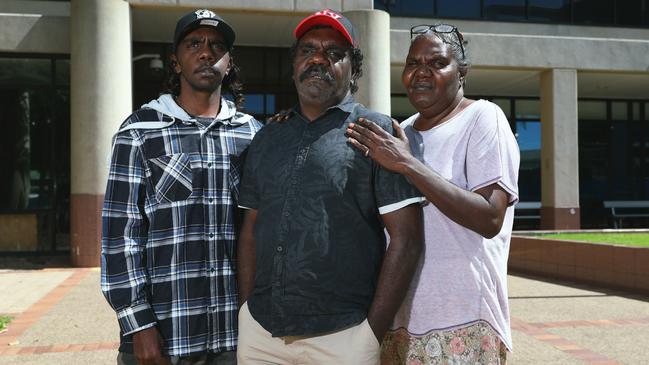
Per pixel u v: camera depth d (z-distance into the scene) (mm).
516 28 16797
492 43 14695
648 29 17500
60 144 12625
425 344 2352
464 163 2379
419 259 2371
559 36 16062
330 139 2225
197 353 2396
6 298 8031
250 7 11820
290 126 2328
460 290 2332
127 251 2330
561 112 15000
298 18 12562
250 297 2299
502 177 2275
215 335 2438
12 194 12547
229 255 2496
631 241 10812
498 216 2240
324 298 2146
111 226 2348
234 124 2604
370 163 2195
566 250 9914
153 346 2311
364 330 2137
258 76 15031
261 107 15023
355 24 12188
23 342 5707
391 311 2154
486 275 2350
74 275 10156
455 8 16422
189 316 2393
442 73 2430
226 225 2498
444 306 2340
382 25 12273
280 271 2182
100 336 5926
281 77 15141
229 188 2523
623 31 17375
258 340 2248
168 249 2408
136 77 14430
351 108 2299
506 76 15977
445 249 2357
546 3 16984
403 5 16109
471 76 15984
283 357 2225
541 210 15578
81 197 11016
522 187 18906
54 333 6051
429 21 16234
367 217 2221
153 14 12094
